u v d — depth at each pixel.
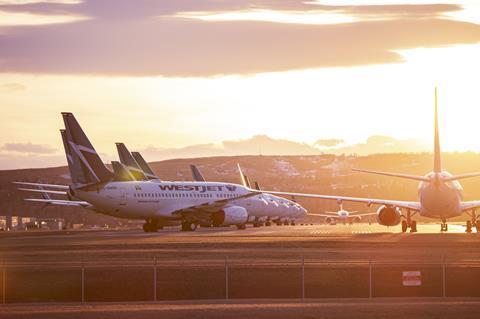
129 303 118.88
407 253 165.00
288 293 127.75
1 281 130.88
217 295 127.44
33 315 103.62
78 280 132.50
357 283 131.75
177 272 138.00
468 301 118.06
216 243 195.38
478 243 188.38
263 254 165.62
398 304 113.19
